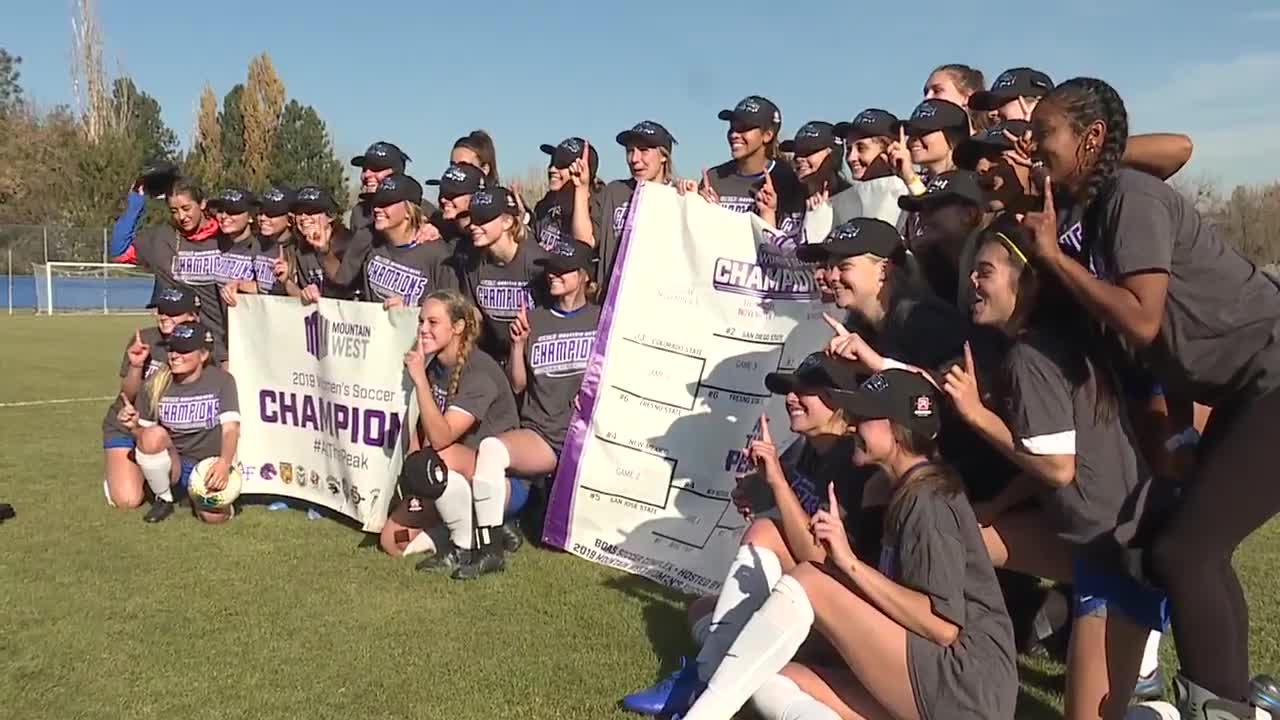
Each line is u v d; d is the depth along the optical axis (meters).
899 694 3.06
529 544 5.98
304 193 6.95
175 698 3.79
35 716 3.63
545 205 7.84
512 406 5.88
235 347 6.67
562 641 4.39
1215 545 2.94
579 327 5.92
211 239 7.49
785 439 5.14
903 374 3.30
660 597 5.02
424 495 5.18
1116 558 3.16
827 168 5.87
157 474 6.36
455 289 6.62
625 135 6.75
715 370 5.27
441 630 4.51
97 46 62.41
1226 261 3.04
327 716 3.65
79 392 12.95
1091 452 3.17
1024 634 4.41
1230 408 3.13
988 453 3.77
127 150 49.16
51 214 49.84
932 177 5.09
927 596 3.02
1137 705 3.40
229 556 5.62
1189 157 3.51
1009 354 3.28
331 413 6.26
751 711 3.58
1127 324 2.96
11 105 69.19
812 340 5.12
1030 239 3.05
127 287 36.22
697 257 5.29
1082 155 3.06
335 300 6.21
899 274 4.21
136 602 4.83
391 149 7.43
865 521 3.81
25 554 5.61
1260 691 2.94
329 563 5.51
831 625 3.17
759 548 3.79
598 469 5.42
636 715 3.69
